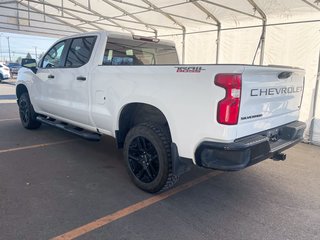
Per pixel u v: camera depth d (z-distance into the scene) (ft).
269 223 9.09
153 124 10.53
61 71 14.88
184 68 8.89
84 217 9.02
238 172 13.52
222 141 8.27
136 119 12.06
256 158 8.84
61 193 10.59
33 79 17.95
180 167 9.68
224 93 8.04
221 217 9.36
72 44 14.56
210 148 8.44
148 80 10.04
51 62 16.31
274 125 10.39
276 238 8.30
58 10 42.06
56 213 9.17
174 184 11.16
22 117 20.61
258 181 12.53
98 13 38.37
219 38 28.45
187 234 8.32
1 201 9.82
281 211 9.89
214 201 10.47
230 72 7.94
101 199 10.26
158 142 10.07
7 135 18.66
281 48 23.27
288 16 22.63
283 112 10.87
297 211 9.92
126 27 41.86
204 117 8.50
